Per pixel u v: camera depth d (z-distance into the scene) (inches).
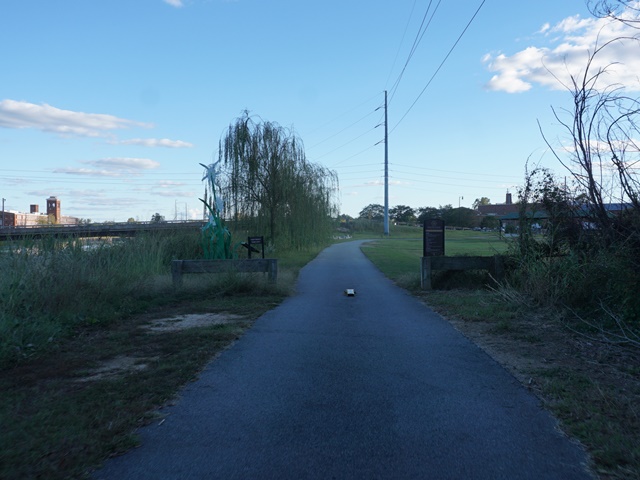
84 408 205.5
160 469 158.1
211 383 242.1
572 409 201.8
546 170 684.7
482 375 253.8
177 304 479.2
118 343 318.0
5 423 187.5
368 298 523.8
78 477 151.9
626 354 279.6
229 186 1194.6
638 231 359.9
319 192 1540.4
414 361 280.4
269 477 153.9
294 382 244.5
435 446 174.7
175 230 856.9
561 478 152.3
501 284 485.7
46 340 303.3
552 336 329.1
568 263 391.5
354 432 186.9
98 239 624.1
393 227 3993.6
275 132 1246.9
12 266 395.9
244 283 538.6
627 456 160.7
